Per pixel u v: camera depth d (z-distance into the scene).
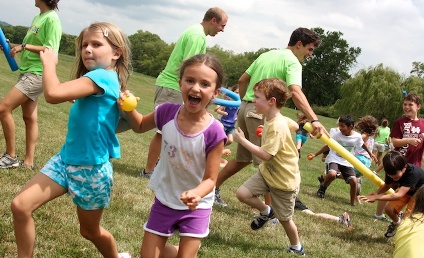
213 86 2.60
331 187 9.98
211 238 4.16
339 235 5.36
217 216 4.92
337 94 73.44
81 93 2.50
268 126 4.04
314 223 5.68
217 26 6.02
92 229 2.75
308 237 4.95
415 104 6.21
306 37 5.12
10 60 4.83
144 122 2.81
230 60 71.19
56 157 2.66
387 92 38.88
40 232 3.43
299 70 4.89
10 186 4.32
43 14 4.92
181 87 2.62
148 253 2.65
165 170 2.71
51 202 4.07
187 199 2.37
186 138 2.62
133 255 3.42
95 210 2.69
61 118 11.07
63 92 2.42
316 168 13.52
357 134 7.79
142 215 4.35
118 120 2.77
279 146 4.00
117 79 2.73
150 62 73.12
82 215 2.69
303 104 4.68
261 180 4.30
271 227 5.00
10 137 4.96
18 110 9.97
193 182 2.68
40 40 4.89
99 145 2.63
